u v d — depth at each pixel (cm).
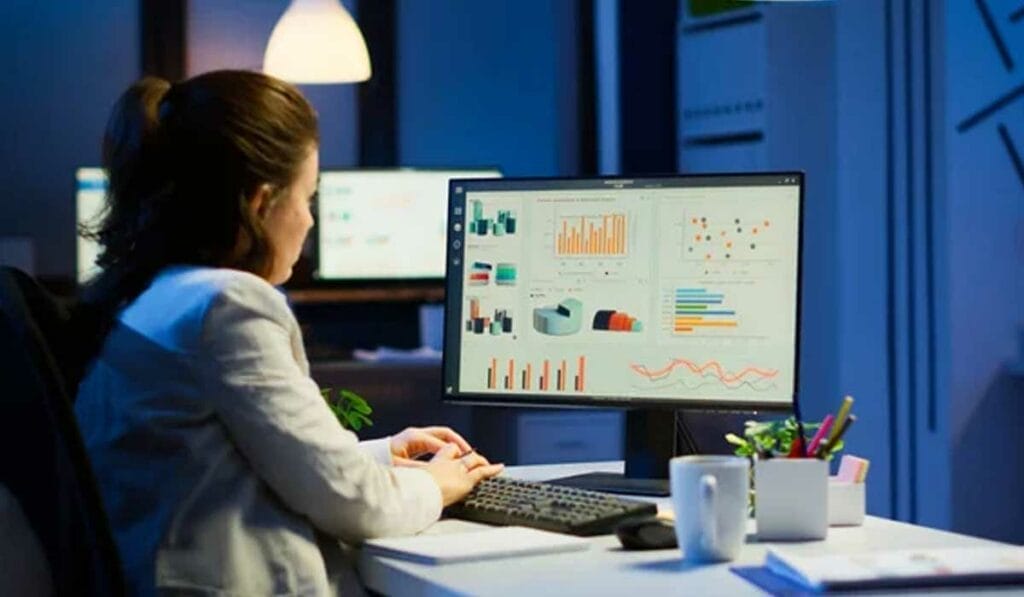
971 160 558
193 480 243
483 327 307
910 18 572
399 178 703
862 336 600
